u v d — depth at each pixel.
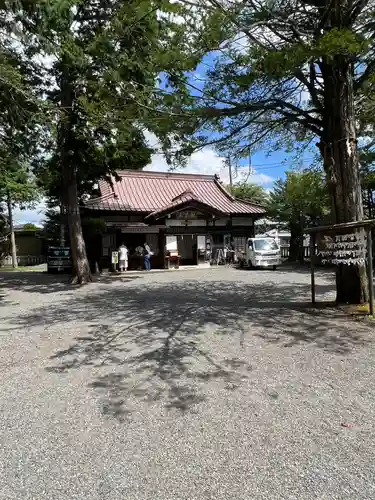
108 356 5.07
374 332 5.65
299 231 24.94
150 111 5.76
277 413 3.28
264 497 2.23
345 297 7.52
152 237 21.72
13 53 7.49
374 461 2.56
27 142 11.10
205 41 5.09
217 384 3.97
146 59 5.44
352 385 3.83
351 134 7.07
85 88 8.24
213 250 23.19
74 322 7.36
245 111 6.62
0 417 3.34
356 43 4.62
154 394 3.76
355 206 7.06
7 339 6.17
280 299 9.27
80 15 8.88
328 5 5.70
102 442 2.88
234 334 5.95
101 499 2.24
